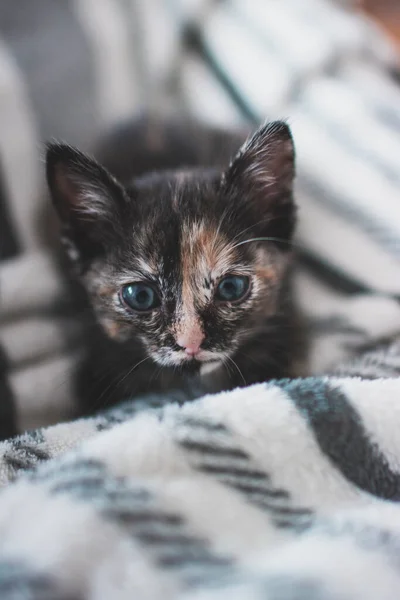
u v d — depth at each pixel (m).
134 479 0.19
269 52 0.34
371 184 0.30
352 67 0.34
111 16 0.36
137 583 0.17
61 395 0.26
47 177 0.24
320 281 0.29
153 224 0.24
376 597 0.17
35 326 0.28
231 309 0.24
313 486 0.20
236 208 0.24
